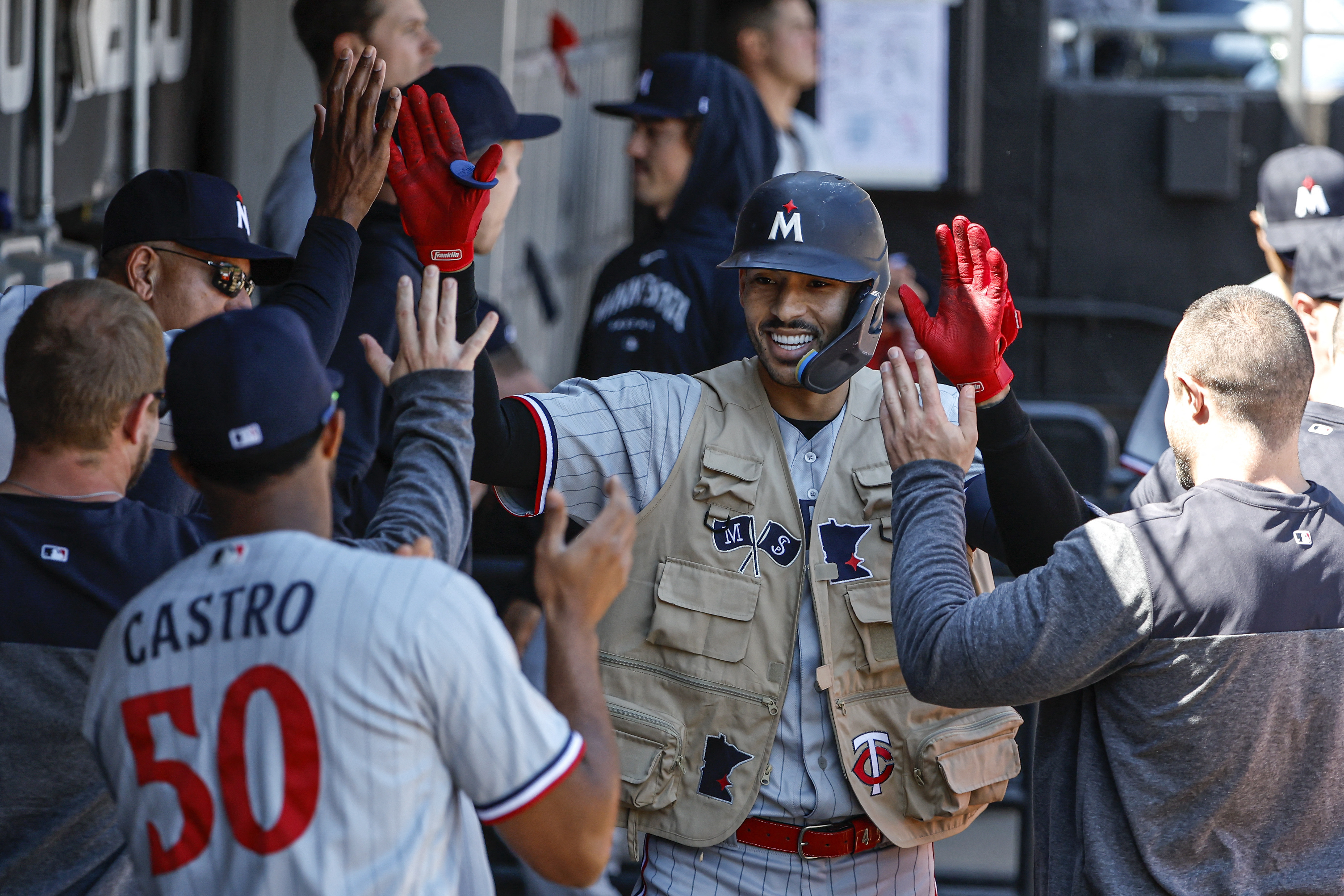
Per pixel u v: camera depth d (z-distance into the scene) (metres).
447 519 8.35
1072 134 31.78
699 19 33.66
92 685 7.23
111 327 8.61
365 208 10.85
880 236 10.12
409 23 17.08
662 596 9.87
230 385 7.08
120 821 7.15
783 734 9.88
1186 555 8.58
